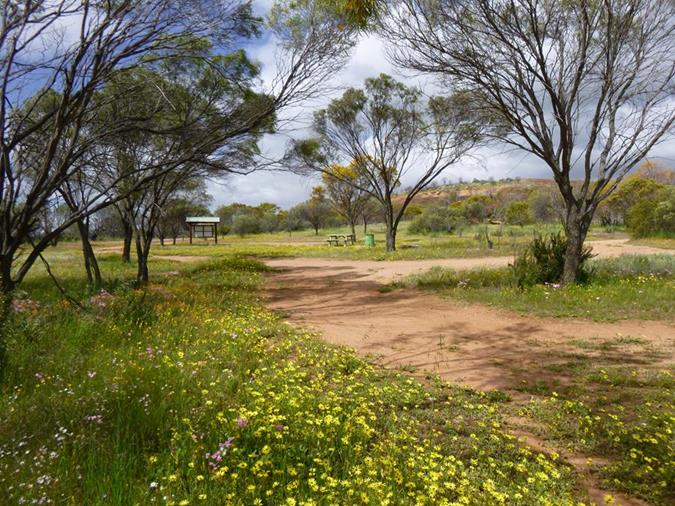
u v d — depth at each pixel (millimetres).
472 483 3221
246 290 13516
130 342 6430
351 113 26297
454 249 26812
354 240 44469
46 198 7719
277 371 5109
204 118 9586
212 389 4523
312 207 69500
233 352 6141
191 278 16672
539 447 3928
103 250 41688
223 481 2852
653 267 13273
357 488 2932
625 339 7344
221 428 3555
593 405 4820
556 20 10836
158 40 7762
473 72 10938
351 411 4238
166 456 3150
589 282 11547
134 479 2908
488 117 11703
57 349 5805
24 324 6250
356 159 27531
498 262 19875
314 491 2885
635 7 10453
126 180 12273
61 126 7477
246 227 78000
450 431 4133
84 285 13266
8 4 6812
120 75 8969
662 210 32438
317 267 21469
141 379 4684
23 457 2920
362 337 7910
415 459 3367
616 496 3223
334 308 10812
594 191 11500
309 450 3457
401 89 25641
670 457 3578
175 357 5707
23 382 4598
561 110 10938
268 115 9359
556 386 5418
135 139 11438
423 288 13008
